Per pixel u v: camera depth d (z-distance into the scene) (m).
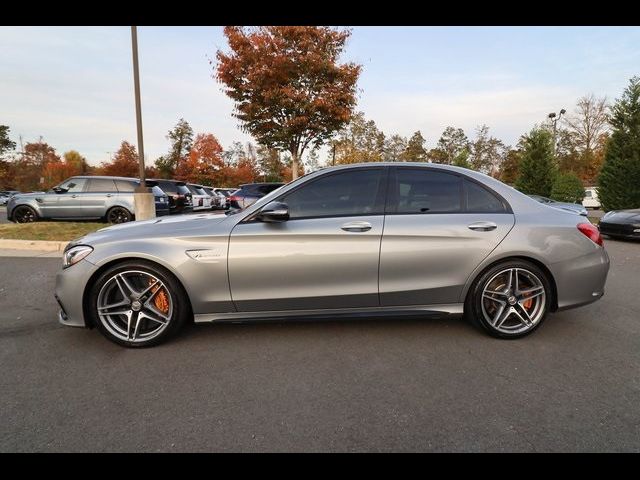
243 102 12.80
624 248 8.65
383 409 2.21
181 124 50.38
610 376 2.57
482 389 2.41
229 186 39.75
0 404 2.25
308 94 12.48
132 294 2.98
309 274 3.00
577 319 3.65
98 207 10.77
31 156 59.47
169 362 2.78
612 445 1.91
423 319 3.61
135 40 9.22
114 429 2.04
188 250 2.92
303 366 2.72
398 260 3.03
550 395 2.34
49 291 4.61
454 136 54.44
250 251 2.95
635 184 15.93
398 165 3.22
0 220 16.17
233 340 3.15
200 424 2.08
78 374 2.61
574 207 12.08
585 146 38.62
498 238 3.07
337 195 3.12
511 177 46.28
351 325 3.46
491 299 3.16
